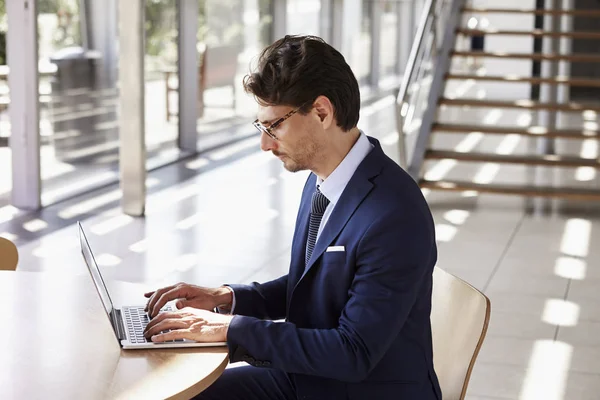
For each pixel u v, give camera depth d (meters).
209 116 10.74
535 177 9.61
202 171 9.45
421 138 8.53
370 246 2.14
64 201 7.81
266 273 5.89
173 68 9.98
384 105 15.91
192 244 6.54
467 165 10.27
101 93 8.35
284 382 2.53
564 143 12.01
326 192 2.26
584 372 4.35
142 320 2.31
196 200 8.06
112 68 8.48
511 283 5.79
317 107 2.16
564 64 10.95
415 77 9.21
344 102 2.18
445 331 2.56
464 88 17.44
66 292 2.56
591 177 9.70
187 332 2.15
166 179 8.97
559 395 4.07
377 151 2.27
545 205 8.27
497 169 10.06
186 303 2.42
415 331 2.22
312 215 2.33
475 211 7.94
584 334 4.87
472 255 6.46
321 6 14.48
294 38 2.20
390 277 2.12
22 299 2.49
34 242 6.45
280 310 2.58
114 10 8.41
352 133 2.26
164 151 9.98
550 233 7.19
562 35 9.70
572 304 5.38
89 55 8.09
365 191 2.20
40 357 2.06
